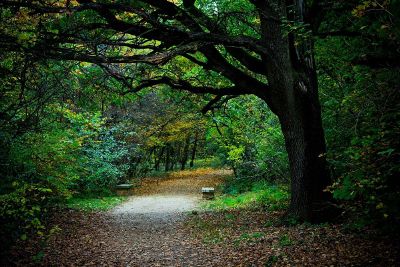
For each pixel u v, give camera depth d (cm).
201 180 3428
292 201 1059
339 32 916
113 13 981
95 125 1855
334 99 1015
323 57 1062
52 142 1166
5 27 669
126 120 2620
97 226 1354
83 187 2214
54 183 1259
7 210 684
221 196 2316
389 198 570
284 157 1579
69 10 696
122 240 1133
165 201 2198
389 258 614
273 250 796
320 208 997
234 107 1902
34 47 672
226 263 778
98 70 1068
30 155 1066
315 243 789
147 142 2995
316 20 985
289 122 1031
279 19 918
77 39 724
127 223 1443
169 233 1225
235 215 1415
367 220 662
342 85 1005
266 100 1073
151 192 2683
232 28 1258
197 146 5131
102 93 1114
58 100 1127
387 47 593
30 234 1072
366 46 768
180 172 4288
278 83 1018
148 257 919
